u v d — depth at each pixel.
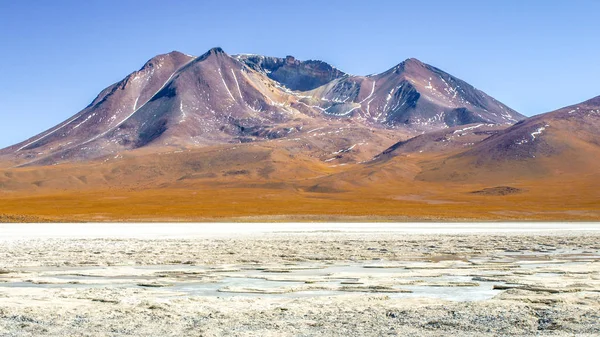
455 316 15.86
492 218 109.56
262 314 16.34
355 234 60.97
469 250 40.84
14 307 17.30
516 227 80.00
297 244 46.25
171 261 32.72
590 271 26.86
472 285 22.61
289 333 14.02
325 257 35.16
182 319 15.75
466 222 102.81
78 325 14.98
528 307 17.02
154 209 132.50
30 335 13.88
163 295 20.14
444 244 46.59
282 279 24.69
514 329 14.32
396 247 43.41
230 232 64.44
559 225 87.88
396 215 114.12
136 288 22.22
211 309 17.11
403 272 27.44
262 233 62.56
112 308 17.16
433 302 18.16
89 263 31.80
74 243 46.91
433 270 27.91
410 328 14.52
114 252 38.62
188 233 62.25
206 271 27.72
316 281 23.95
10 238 52.97
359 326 14.77
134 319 15.72
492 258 35.16
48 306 17.53
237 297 19.58
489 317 15.67
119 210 128.75
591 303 17.73
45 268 29.52
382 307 17.30
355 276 25.47
